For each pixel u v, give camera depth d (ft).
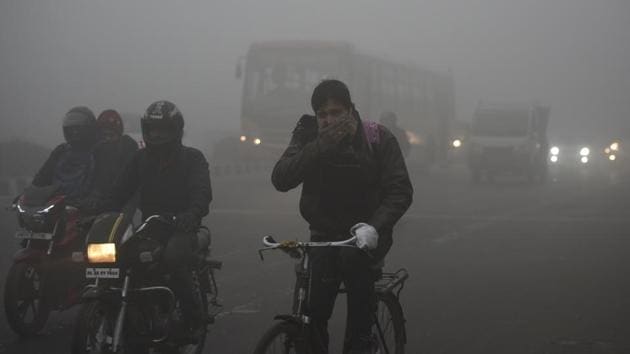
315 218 16.35
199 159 21.31
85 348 18.37
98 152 26.37
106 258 18.63
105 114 26.61
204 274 21.45
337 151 16.01
